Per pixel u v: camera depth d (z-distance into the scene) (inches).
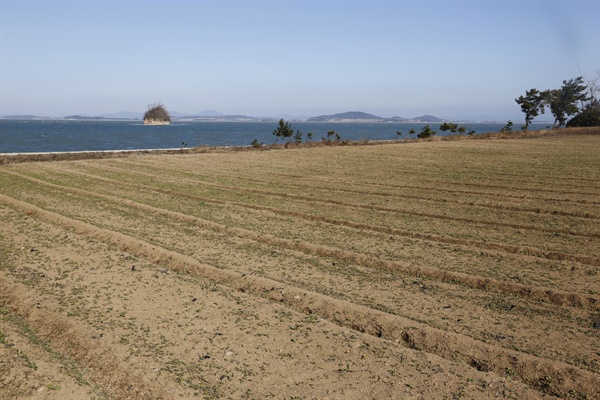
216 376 309.0
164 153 1654.8
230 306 410.9
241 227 665.0
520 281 472.7
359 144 1973.4
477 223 713.6
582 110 3575.3
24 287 443.2
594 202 862.5
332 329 374.3
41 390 293.0
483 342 354.0
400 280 480.1
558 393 302.2
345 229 666.8
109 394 292.4
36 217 728.3
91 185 1009.5
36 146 2699.3
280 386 300.2
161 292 438.3
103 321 378.3
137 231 641.0
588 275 493.7
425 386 303.3
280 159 1497.3
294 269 503.5
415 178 1129.4
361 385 302.7
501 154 1584.6
